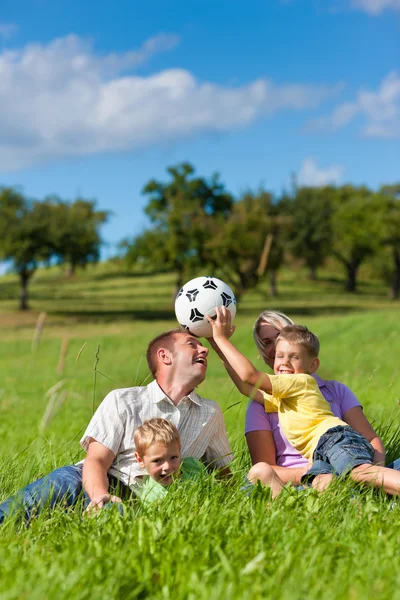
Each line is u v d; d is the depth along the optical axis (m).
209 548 3.24
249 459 5.62
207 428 4.91
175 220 66.75
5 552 3.35
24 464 5.25
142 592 2.93
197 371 4.85
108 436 4.63
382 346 23.98
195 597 2.76
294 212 90.62
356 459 4.60
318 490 4.39
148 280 99.81
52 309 70.44
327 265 101.94
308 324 29.66
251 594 2.77
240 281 67.88
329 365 19.95
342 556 3.30
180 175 77.38
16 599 2.71
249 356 24.17
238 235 65.44
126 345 34.28
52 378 22.59
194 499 4.09
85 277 106.19
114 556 3.14
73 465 4.79
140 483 4.61
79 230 68.06
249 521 3.77
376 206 86.50
